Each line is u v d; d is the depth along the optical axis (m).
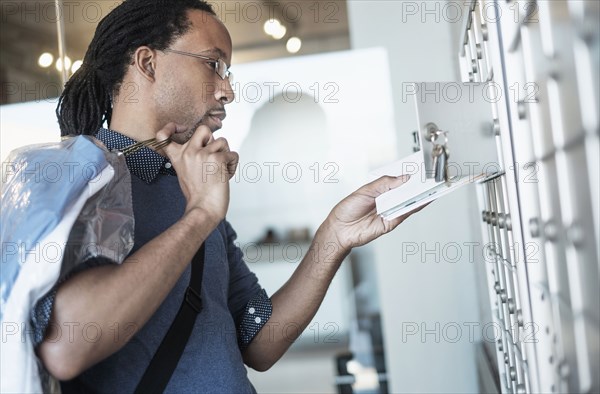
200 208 0.95
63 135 1.28
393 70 2.75
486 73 1.32
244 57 2.91
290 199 2.86
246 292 1.28
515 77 1.05
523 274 1.07
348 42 2.83
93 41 1.22
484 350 2.31
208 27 1.20
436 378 2.70
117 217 0.92
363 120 2.79
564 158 0.84
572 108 0.77
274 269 2.85
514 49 1.04
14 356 0.81
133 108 1.15
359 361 2.81
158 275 0.88
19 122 2.71
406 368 2.73
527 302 1.07
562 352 0.96
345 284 2.80
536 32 0.91
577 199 0.80
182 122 1.17
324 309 2.82
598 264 0.73
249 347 1.26
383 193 1.13
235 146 2.90
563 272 0.91
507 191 1.07
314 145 2.85
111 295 0.85
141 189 1.08
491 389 1.80
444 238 2.69
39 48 2.72
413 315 2.72
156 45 1.16
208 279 1.10
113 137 1.12
